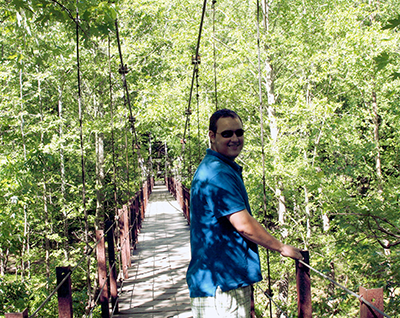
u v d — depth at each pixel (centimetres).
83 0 416
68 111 1961
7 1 459
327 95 1518
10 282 840
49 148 1331
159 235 1025
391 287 520
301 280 206
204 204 187
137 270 685
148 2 1709
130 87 1828
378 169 1573
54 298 875
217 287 184
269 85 1460
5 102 1426
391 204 561
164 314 474
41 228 1622
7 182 1048
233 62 1452
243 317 187
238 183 192
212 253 186
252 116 1703
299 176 1202
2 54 1344
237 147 204
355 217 517
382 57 336
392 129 1733
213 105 1480
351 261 555
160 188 3334
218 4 1543
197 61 800
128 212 785
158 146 4034
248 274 187
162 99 1553
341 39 1276
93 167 2270
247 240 191
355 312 701
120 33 1764
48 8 423
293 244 1216
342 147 1545
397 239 509
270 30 1412
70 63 1412
